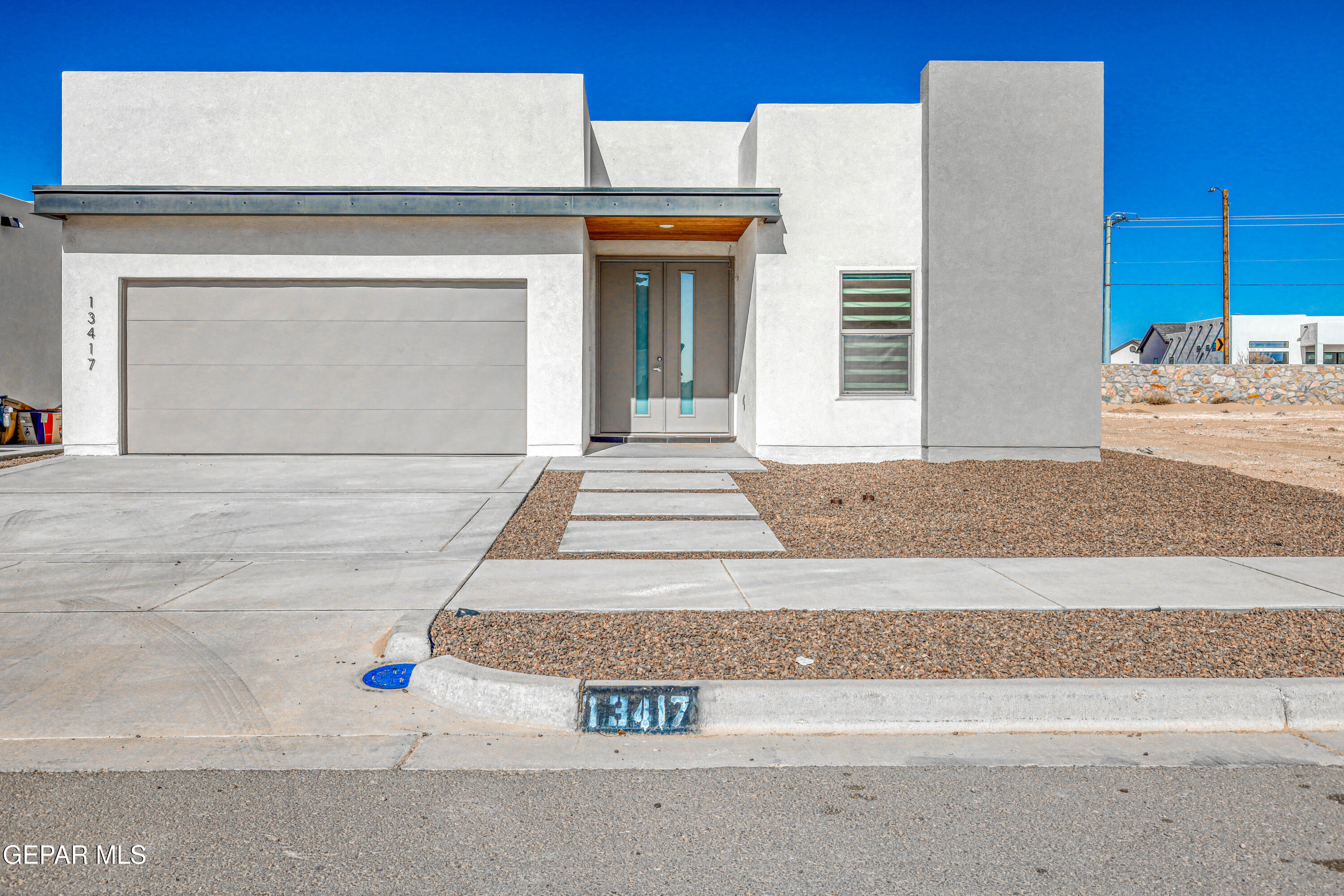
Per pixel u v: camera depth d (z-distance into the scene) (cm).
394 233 1313
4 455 1340
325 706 473
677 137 1505
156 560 767
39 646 553
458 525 897
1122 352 7588
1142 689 461
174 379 1322
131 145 1320
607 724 452
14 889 303
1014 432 1302
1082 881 310
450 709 473
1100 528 893
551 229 1318
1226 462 1560
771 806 369
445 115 1336
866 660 507
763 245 1315
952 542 832
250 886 306
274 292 1322
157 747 421
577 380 1328
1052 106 1283
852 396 1324
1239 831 347
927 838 341
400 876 313
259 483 1110
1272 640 542
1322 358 5131
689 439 1550
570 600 633
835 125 1315
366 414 1330
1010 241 1289
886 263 1317
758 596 642
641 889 305
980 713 456
